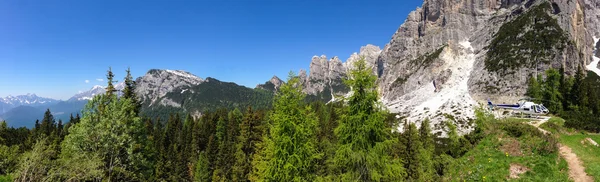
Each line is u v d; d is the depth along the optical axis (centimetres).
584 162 1627
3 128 6750
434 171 2416
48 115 10669
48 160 1861
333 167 1880
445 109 9562
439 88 12531
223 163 5475
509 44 11544
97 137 2481
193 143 7575
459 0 16562
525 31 11412
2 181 1648
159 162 5103
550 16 11394
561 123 2692
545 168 1622
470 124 7625
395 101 14012
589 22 14738
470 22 16062
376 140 1711
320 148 2625
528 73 9838
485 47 13350
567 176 1541
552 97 5094
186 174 5956
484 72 11419
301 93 2144
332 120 5550
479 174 1812
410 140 3691
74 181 2005
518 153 1852
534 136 1944
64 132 7819
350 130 1711
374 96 1673
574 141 1994
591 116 2764
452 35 15775
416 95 13250
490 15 15650
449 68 13262
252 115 5188
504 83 10144
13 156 1903
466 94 10925
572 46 9781
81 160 2139
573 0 12012
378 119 1673
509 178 1645
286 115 2059
